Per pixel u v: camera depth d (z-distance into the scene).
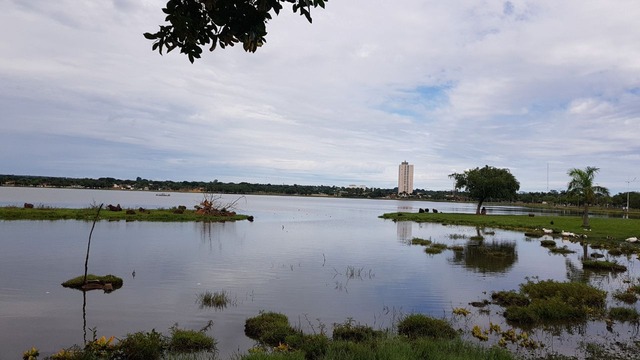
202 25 3.98
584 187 48.19
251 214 76.19
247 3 3.73
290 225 52.31
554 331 12.92
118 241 31.78
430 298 16.98
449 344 10.11
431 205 179.88
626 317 14.35
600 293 16.66
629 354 10.95
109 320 13.36
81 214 49.66
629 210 127.44
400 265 24.61
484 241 37.97
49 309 14.41
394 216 69.12
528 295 17.17
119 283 18.16
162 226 44.34
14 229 37.09
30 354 10.23
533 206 162.75
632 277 21.83
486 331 12.65
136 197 156.62
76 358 9.56
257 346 10.67
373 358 8.99
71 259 23.80
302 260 25.61
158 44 4.14
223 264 23.58
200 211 60.22
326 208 114.19
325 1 3.77
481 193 71.94
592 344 11.63
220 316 13.98
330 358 9.01
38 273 19.94
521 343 11.54
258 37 3.92
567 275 22.34
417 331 12.30
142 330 12.44
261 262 24.58
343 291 17.86
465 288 18.89
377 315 14.45
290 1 3.70
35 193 159.75
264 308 15.03
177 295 16.56
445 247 32.62
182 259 24.86
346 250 30.50
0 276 19.19
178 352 10.70
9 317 13.48
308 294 17.22
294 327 12.65
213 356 10.39
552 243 35.06
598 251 32.22
